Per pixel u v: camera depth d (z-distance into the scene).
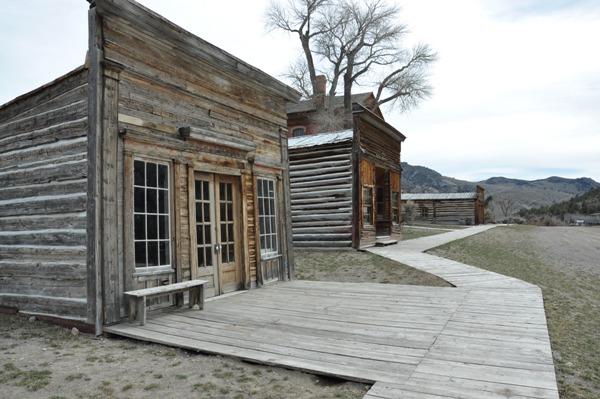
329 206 15.22
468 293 7.64
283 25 35.75
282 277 9.55
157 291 5.65
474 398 3.21
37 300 5.99
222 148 7.80
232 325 5.48
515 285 8.45
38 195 6.10
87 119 5.55
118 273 5.58
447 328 5.25
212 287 7.54
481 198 45.53
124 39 5.90
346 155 15.10
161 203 6.46
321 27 34.94
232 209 8.20
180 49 6.87
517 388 3.39
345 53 35.09
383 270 10.80
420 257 12.84
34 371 4.01
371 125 16.30
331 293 7.82
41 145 6.14
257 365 4.17
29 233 6.15
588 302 7.32
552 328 5.44
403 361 4.05
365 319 5.76
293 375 3.91
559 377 3.84
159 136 6.38
